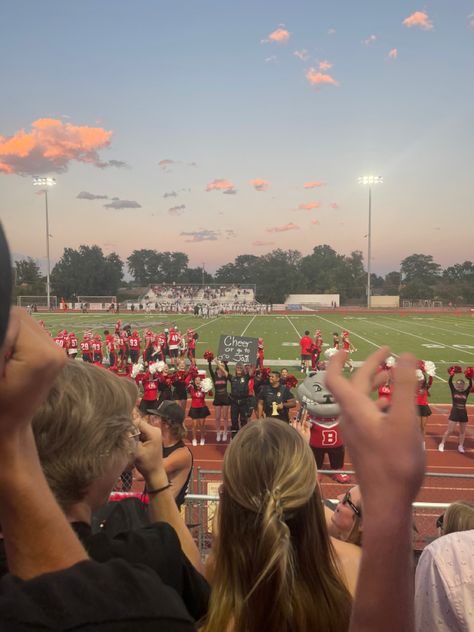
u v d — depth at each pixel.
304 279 116.31
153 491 1.58
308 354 22.91
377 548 0.64
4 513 0.62
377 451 0.63
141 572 0.65
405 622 0.66
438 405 15.85
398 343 31.58
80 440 0.97
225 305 80.38
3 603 0.56
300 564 1.37
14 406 0.57
